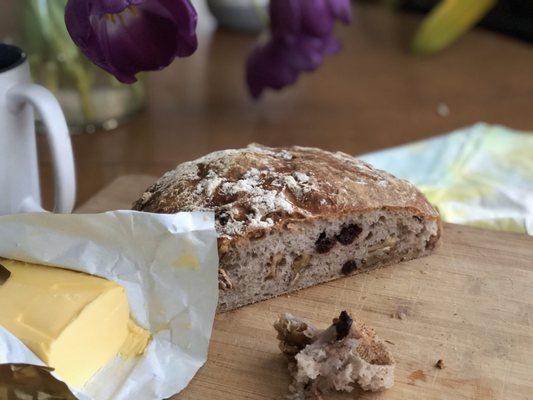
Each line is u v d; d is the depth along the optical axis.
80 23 0.35
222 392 0.31
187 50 0.38
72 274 0.33
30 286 0.32
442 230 0.41
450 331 0.35
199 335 0.33
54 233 0.34
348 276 0.39
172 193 0.38
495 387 0.31
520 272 0.39
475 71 0.74
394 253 0.40
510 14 0.85
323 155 0.42
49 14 0.54
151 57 0.38
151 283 0.34
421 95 0.69
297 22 0.58
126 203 0.47
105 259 0.34
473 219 0.47
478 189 0.52
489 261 0.40
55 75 0.58
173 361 0.32
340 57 0.78
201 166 0.40
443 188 0.52
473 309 0.36
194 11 0.37
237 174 0.38
